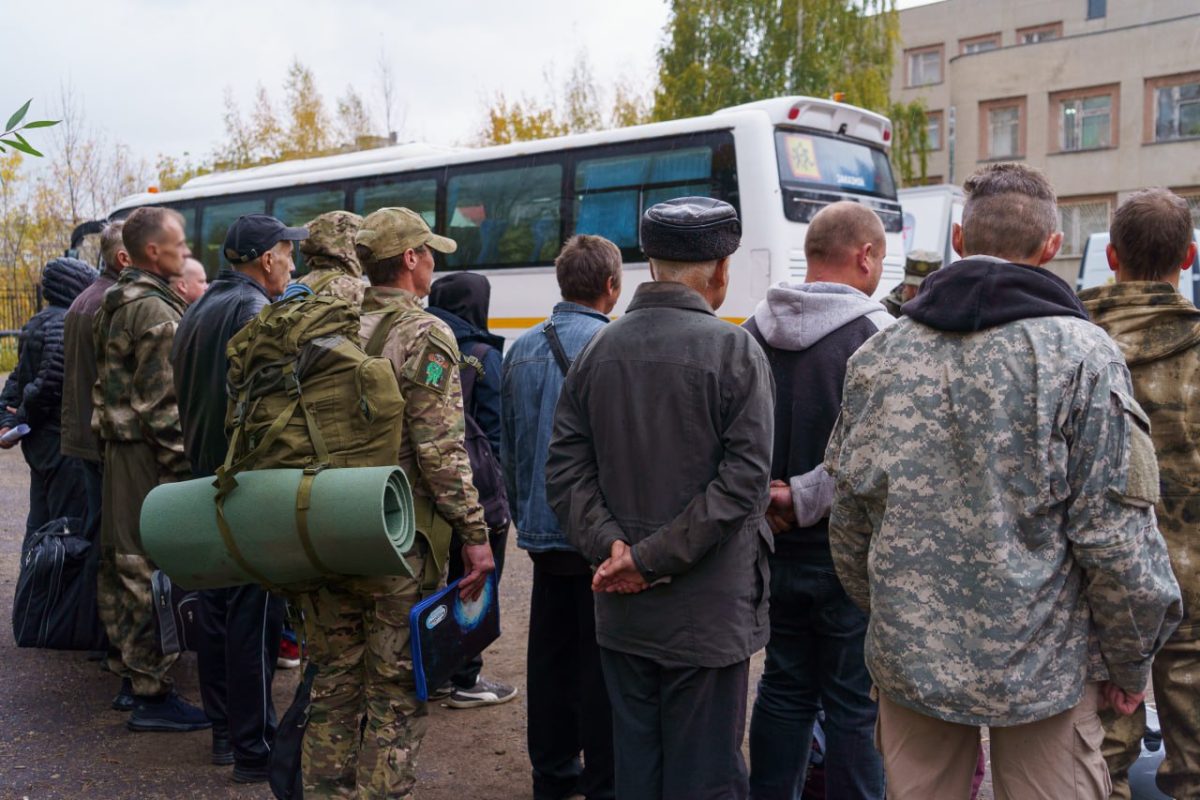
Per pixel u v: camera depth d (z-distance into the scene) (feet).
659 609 8.59
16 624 14.85
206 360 11.90
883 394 7.71
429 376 9.87
